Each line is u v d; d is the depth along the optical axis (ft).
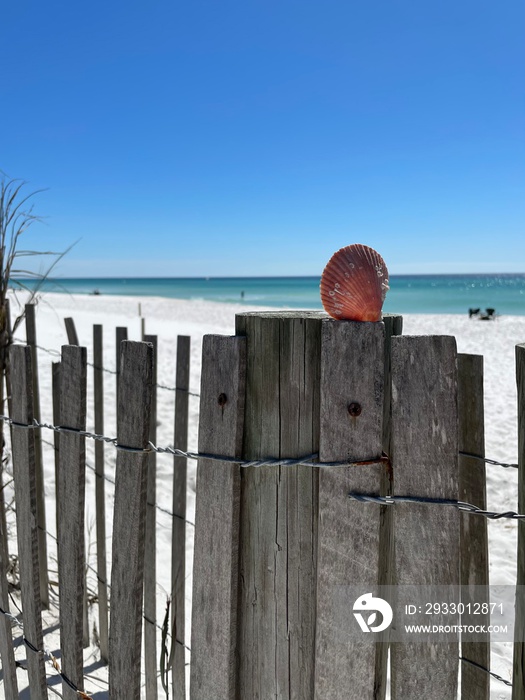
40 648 6.10
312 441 4.20
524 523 3.68
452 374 3.74
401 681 3.92
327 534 4.08
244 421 4.51
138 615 4.94
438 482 3.77
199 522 4.66
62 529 5.58
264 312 4.80
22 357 5.94
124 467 4.95
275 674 4.44
